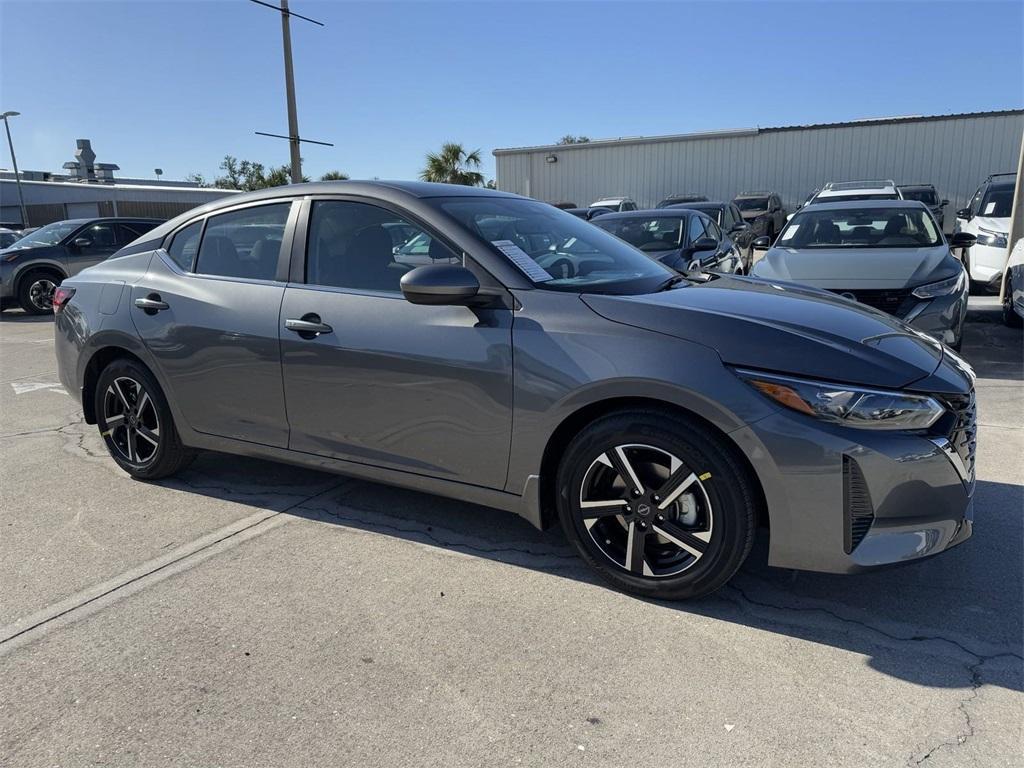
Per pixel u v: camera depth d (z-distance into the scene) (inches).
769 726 84.0
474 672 94.7
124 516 144.9
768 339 100.0
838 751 79.9
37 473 170.1
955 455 98.2
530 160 1018.1
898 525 96.4
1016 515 136.4
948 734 82.1
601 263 131.9
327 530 137.4
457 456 119.2
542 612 108.5
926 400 95.6
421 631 104.0
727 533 101.4
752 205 757.3
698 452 100.8
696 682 92.0
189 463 165.3
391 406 122.6
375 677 93.9
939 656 96.4
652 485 107.2
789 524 97.3
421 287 107.6
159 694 91.1
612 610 108.7
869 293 243.6
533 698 89.5
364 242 128.9
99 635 104.0
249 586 117.0
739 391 97.0
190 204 1716.3
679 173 943.0
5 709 88.7
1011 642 99.2
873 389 94.8
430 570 121.6
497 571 121.0
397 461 125.7
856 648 98.5
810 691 90.0
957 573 117.3
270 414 137.3
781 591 113.0
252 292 137.3
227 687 92.3
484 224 125.3
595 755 80.0
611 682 92.3
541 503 114.7
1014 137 802.2
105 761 80.0
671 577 107.3
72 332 163.5
